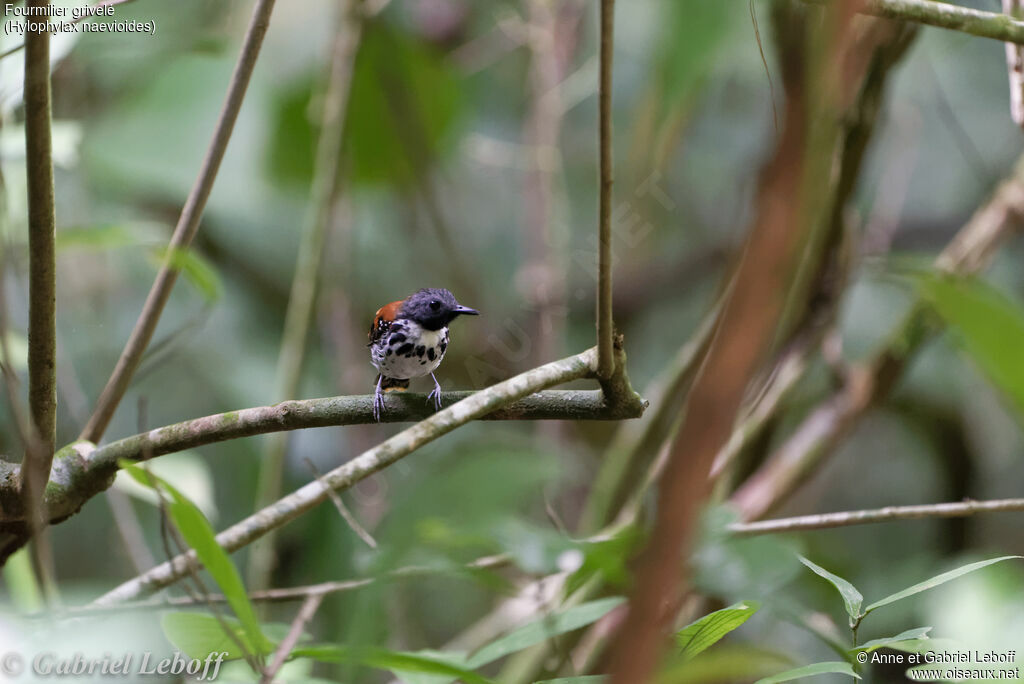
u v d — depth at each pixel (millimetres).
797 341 8898
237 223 14398
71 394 9094
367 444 13023
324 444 13383
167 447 5371
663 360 16094
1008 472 14984
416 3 14594
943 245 15141
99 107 12688
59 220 12531
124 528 9352
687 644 4340
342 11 11203
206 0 13586
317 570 12195
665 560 1410
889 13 5340
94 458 5355
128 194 13438
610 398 5238
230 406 13375
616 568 3973
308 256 10352
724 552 5297
